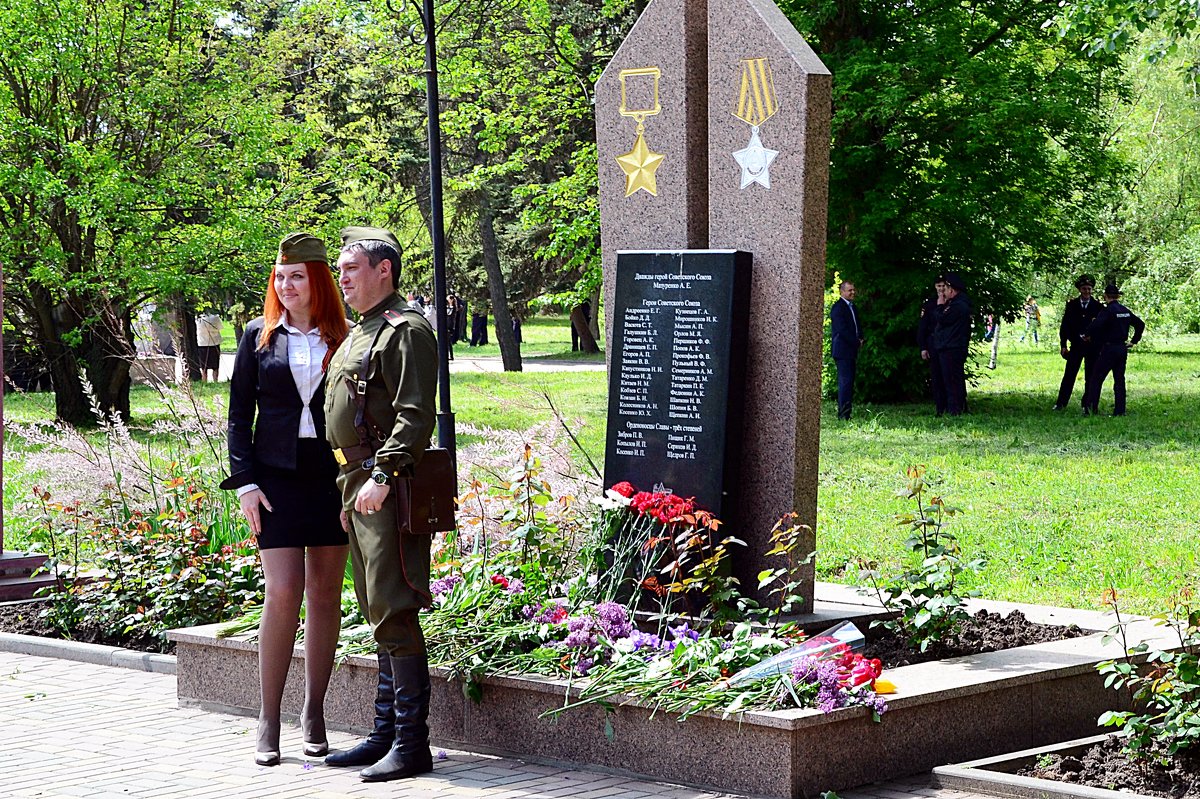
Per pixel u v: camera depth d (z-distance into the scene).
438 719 6.19
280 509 6.03
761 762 5.24
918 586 6.92
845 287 22.09
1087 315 22.27
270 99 24.91
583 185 24.69
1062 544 11.09
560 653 6.02
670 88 7.54
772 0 7.32
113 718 6.75
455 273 47.72
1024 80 23.80
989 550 10.93
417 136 38.12
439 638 6.30
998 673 5.91
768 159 7.11
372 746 5.86
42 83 22.17
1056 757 5.53
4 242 21.64
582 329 48.09
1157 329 38.91
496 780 5.57
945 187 23.19
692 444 7.16
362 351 5.72
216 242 22.81
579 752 5.77
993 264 24.58
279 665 6.00
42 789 5.49
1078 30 18.67
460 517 7.73
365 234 5.81
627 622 6.38
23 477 14.16
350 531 5.76
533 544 7.18
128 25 22.73
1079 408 23.14
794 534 6.85
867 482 14.93
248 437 6.14
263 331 6.15
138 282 21.80
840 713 5.27
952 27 23.55
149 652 8.17
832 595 7.91
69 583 9.05
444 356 10.71
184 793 5.42
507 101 27.06
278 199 24.28
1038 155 23.59
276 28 30.98
